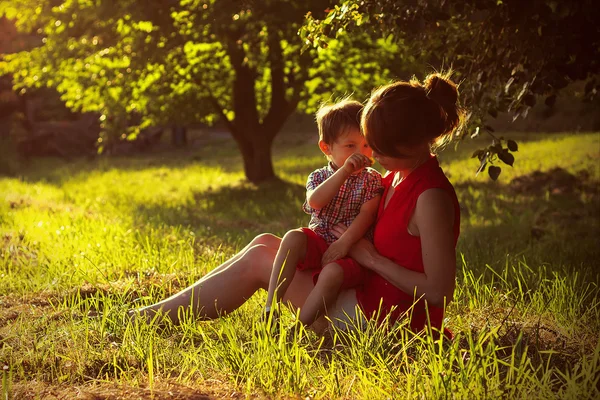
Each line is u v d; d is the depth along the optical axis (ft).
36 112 129.08
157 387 9.98
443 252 11.03
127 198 55.72
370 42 51.37
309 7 41.29
